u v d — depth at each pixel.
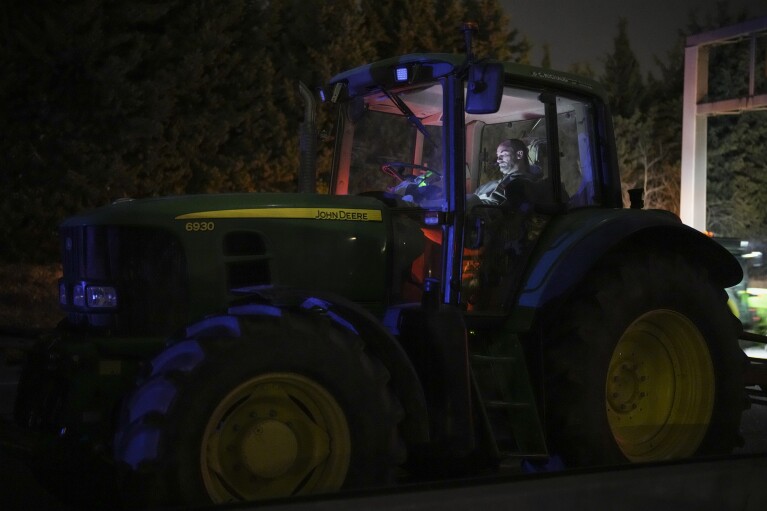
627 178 39.53
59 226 5.46
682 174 21.45
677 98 41.59
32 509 4.79
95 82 17.09
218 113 19.55
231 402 4.22
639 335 5.88
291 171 20.78
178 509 3.40
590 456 5.37
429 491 3.51
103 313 4.94
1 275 16.53
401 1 22.89
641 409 5.90
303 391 4.38
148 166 18.33
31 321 14.73
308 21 21.02
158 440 4.03
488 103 4.98
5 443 4.94
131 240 4.93
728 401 5.99
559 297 5.38
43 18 16.66
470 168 6.07
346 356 4.41
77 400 4.61
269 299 4.49
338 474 4.38
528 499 3.59
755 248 13.64
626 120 39.66
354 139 6.14
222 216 4.97
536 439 5.22
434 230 5.41
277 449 4.31
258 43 20.16
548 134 5.73
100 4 17.22
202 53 18.94
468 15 23.83
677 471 3.90
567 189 5.95
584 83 5.86
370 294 5.21
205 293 4.87
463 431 4.77
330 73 21.06
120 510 4.79
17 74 16.62
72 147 17.08
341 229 5.17
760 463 4.09
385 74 5.57
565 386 5.39
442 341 4.80
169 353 4.23
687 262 6.00
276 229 5.05
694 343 5.95
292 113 21.00
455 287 5.07
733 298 12.41
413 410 4.62
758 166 37.81
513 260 5.60
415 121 5.64
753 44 20.31
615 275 5.64
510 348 5.43
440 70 5.25
